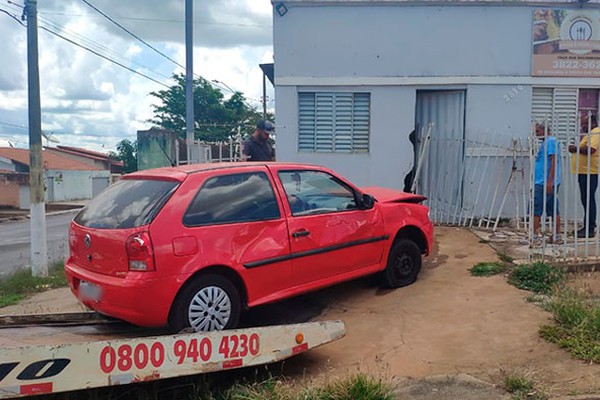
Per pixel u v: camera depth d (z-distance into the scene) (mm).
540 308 5629
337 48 10508
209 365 4070
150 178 5070
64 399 3818
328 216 5758
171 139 11789
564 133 10508
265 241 5180
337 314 5977
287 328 4418
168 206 4656
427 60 10422
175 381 4207
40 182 9648
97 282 4637
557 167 7156
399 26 10391
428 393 4027
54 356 3590
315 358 4871
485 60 10352
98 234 4715
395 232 6477
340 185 6082
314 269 5605
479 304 5891
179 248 4586
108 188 5379
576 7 10266
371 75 10508
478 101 10406
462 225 10289
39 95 9758
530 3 10211
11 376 3477
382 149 10633
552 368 4340
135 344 3832
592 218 7996
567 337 4805
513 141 9992
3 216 30172
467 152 10375
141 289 4398
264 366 4547
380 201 6547
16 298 7941
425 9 10336
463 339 5043
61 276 9375
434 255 8023
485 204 10398
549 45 10320
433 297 6227
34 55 9711
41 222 9648
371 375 4188
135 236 4457
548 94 10547
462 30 10328
